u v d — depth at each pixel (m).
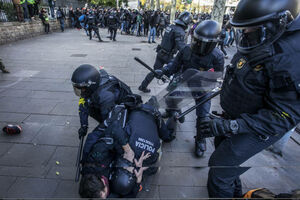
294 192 1.35
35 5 11.05
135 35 13.97
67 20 16.11
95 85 1.65
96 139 1.57
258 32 0.99
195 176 1.63
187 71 2.03
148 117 1.83
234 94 1.29
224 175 1.37
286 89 1.01
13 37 8.70
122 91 1.92
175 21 3.43
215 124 1.23
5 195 1.69
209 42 1.91
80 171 1.63
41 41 9.30
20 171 1.95
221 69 2.17
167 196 1.48
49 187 1.78
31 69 5.08
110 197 1.43
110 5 29.08
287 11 0.93
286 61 0.97
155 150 1.65
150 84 4.40
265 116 1.10
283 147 2.30
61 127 2.73
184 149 2.38
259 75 1.10
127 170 1.44
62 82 4.30
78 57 6.55
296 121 1.04
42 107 3.22
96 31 9.91
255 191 1.38
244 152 1.29
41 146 2.35
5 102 3.32
